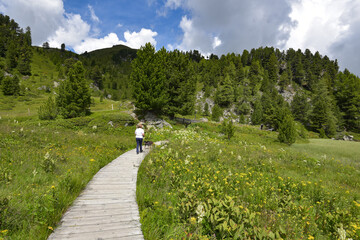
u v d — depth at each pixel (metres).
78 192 5.06
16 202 3.71
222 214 3.56
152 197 4.88
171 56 32.19
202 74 139.12
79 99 32.16
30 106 60.47
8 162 6.39
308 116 75.94
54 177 5.82
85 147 11.08
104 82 176.62
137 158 9.75
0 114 38.03
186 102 32.22
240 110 99.69
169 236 3.41
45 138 11.48
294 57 160.38
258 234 3.11
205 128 34.72
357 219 4.67
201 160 9.62
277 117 63.50
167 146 12.93
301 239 3.64
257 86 121.69
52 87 106.94
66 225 3.58
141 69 26.44
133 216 4.12
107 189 5.52
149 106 27.03
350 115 80.62
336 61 161.25
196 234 3.21
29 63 133.25
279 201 5.32
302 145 27.64
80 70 32.81
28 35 174.25
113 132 19.17
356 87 89.12
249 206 4.82
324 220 4.54
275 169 9.47
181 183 5.86
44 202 3.86
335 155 18.47
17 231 3.10
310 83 133.75
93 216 3.99
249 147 17.64
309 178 8.67
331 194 6.34
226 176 7.02
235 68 141.25
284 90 128.62
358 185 8.30
